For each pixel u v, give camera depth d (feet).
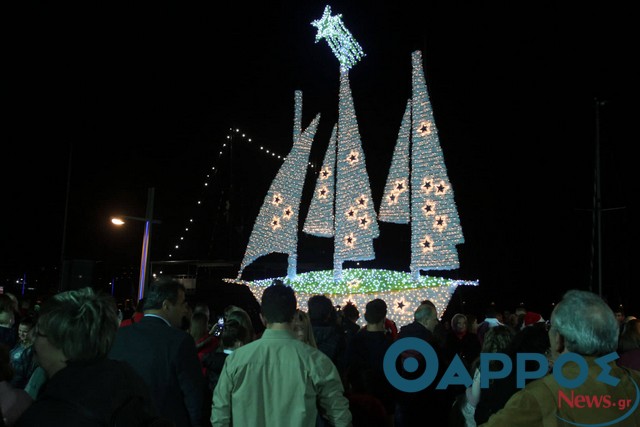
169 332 14.64
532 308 124.47
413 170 61.31
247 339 19.11
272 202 68.80
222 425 12.98
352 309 29.43
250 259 68.18
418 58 63.31
